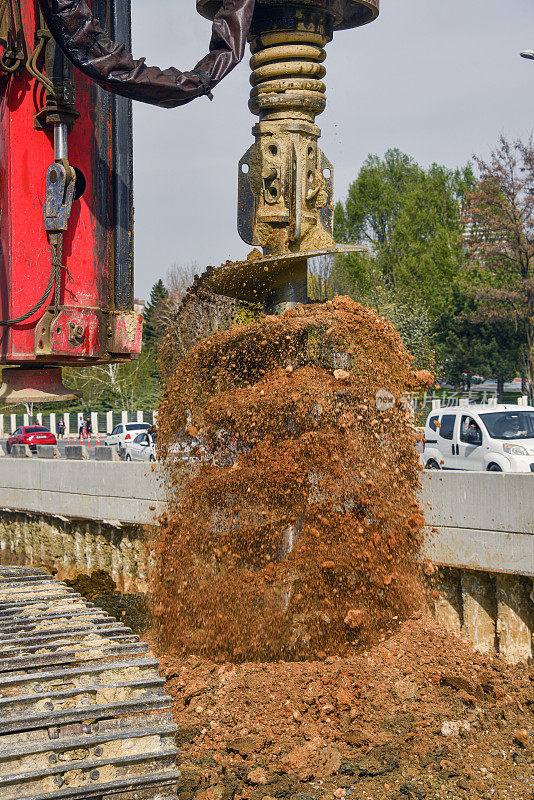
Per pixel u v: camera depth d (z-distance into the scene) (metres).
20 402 5.94
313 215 6.97
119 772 4.00
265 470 6.75
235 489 6.96
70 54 5.56
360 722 5.76
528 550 6.55
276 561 6.96
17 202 5.71
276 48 6.82
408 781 5.01
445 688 6.21
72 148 5.93
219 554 7.20
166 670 6.77
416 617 7.30
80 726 4.05
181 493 7.86
